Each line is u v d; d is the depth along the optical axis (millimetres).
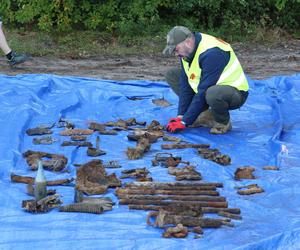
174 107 7195
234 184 4812
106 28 12820
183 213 4160
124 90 7945
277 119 6703
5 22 12867
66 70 9891
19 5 12758
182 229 3875
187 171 4953
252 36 13281
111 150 5629
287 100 7516
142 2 12867
